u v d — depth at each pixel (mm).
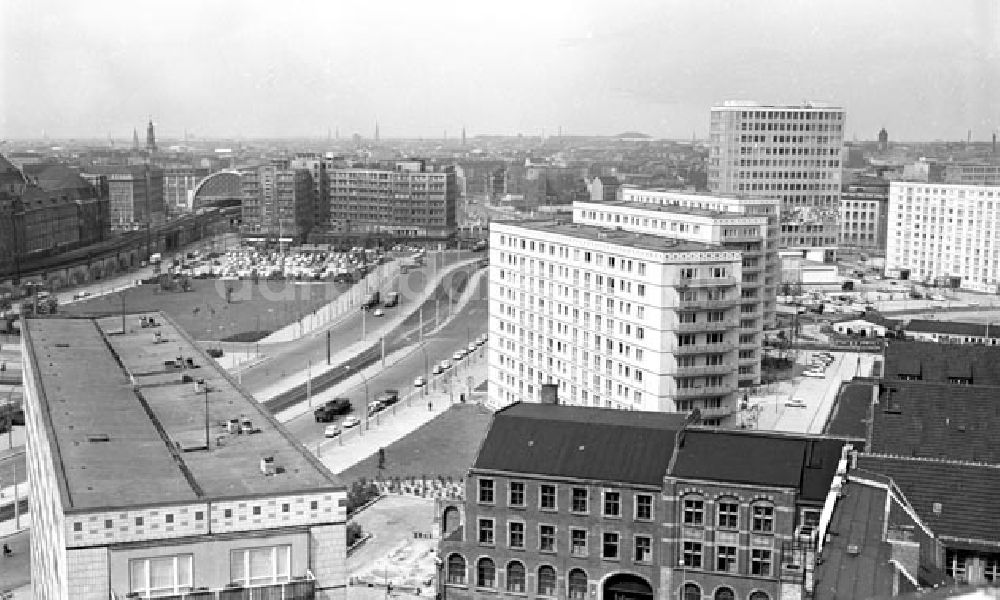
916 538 91750
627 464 142125
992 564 102000
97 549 91438
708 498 136625
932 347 193500
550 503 143750
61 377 141750
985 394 144125
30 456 149125
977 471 111812
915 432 140000
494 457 146875
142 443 112188
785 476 135250
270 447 111562
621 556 141375
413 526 179625
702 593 138000
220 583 94938
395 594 152000
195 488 97438
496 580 146625
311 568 97500
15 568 163500
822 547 89375
